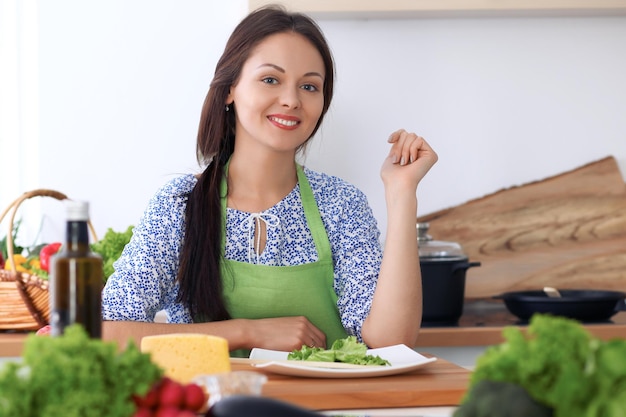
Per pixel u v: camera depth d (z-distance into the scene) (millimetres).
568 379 823
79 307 1153
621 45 3064
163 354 1328
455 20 3027
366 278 2070
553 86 3061
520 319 2748
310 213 2107
